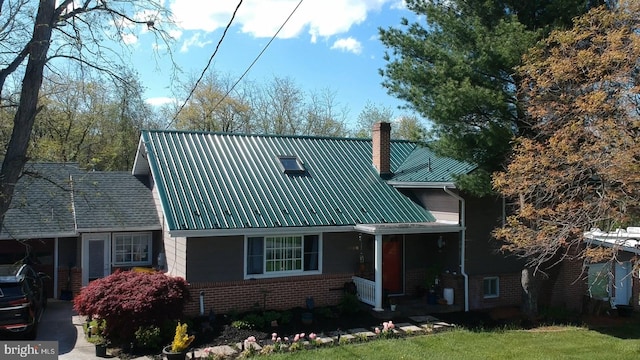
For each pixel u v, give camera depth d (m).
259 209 16.41
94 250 20.27
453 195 17.48
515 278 18.78
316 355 12.00
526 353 12.47
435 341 13.49
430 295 17.73
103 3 9.52
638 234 16.44
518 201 15.38
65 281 19.73
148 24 10.05
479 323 15.92
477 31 14.10
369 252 18.03
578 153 11.68
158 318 13.03
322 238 17.17
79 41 9.70
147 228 19.88
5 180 8.30
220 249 15.68
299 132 49.69
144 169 23.28
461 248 17.77
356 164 21.28
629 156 10.93
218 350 12.41
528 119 14.26
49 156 25.62
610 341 14.00
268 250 16.52
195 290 15.18
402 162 22.38
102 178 22.66
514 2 14.60
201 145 19.39
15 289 13.30
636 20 11.98
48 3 8.70
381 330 14.36
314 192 18.34
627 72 11.43
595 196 12.71
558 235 12.98
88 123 35.91
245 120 47.72
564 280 18.97
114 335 13.30
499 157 14.80
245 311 15.70
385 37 15.77
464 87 13.53
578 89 12.30
